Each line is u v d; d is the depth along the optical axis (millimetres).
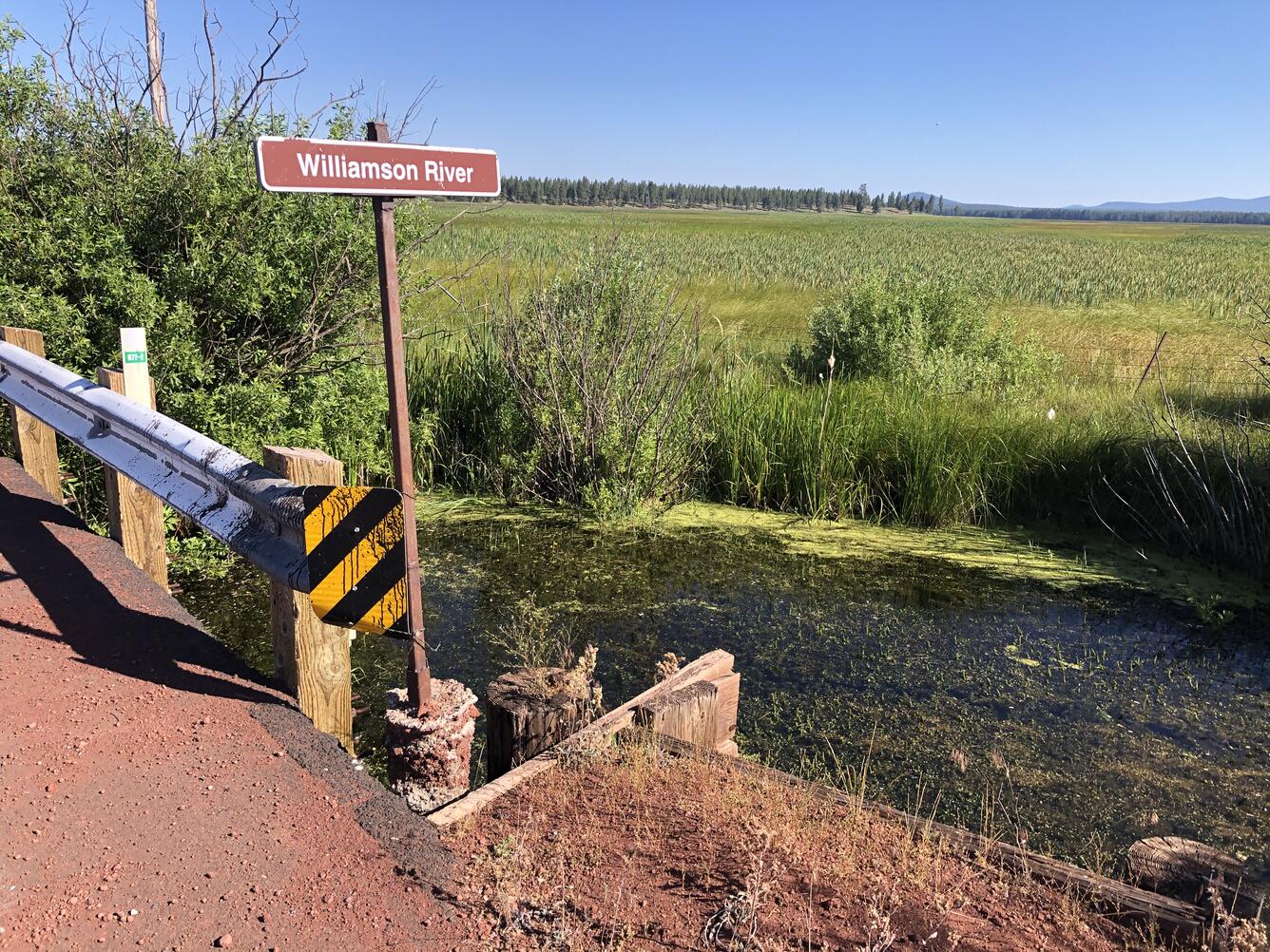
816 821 2789
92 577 4125
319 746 2914
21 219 5957
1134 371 13375
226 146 6477
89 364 6023
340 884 2287
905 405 8883
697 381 9281
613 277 8734
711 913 2262
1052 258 47281
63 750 2773
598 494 8023
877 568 6957
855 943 2143
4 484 5422
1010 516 8234
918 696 4945
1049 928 2297
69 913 2113
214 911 2152
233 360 6609
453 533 7488
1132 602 6402
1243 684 5184
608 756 3166
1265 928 2604
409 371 8922
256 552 3174
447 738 2947
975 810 3881
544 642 5441
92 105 6488
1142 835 3738
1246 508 6988
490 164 2996
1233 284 33000
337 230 6660
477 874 2387
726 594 6359
